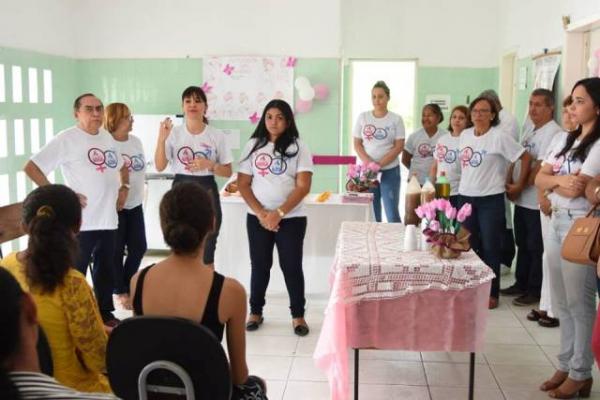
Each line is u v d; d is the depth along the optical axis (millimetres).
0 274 987
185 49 6547
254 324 4035
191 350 1641
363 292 2766
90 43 6602
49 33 5992
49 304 1797
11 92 5262
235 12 6473
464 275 2730
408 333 2811
